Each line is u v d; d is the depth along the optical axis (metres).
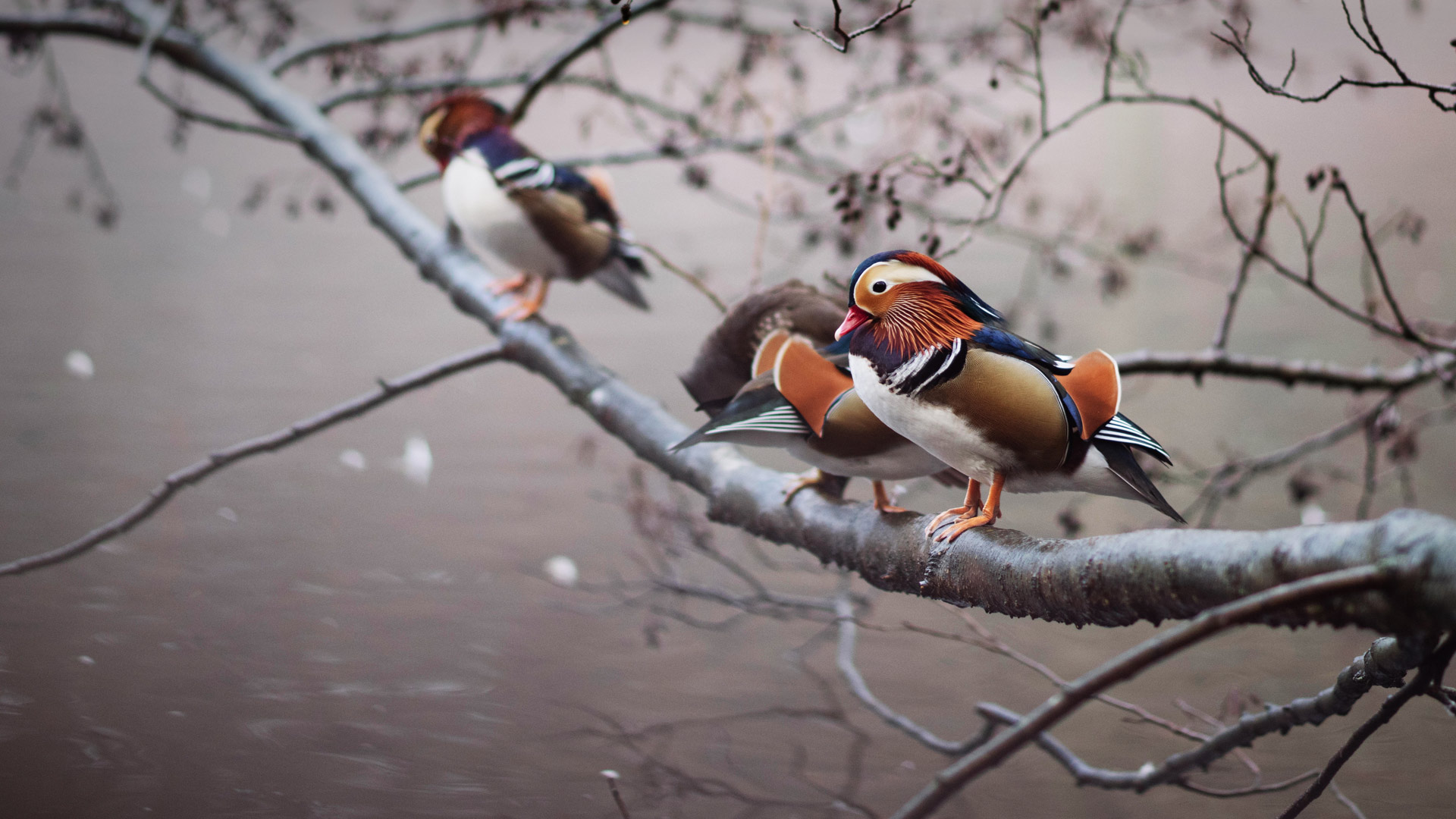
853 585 5.70
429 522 6.21
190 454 6.90
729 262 11.59
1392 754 4.33
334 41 5.14
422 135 4.23
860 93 4.52
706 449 3.10
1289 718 2.38
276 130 4.72
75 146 5.82
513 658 4.91
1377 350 9.40
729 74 4.41
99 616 5.05
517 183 3.99
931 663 5.08
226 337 9.31
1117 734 4.56
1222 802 4.13
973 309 2.12
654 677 4.84
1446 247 12.25
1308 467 4.59
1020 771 4.33
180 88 5.36
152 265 11.48
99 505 6.16
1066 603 1.87
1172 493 6.73
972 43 4.36
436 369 3.81
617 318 10.36
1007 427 2.07
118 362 8.51
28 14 5.48
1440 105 2.29
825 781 4.18
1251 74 2.56
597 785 4.09
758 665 4.99
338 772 4.04
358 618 5.14
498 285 4.11
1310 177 3.50
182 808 3.79
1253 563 1.57
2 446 6.83
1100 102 3.32
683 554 4.99
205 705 4.43
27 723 4.25
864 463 2.35
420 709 4.48
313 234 13.12
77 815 3.73
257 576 5.52
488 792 3.99
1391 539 1.41
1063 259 4.77
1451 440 7.48
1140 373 3.90
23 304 9.85
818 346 2.61
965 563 2.12
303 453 7.09
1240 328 10.04
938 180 3.74
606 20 4.26
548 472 6.96
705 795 4.00
